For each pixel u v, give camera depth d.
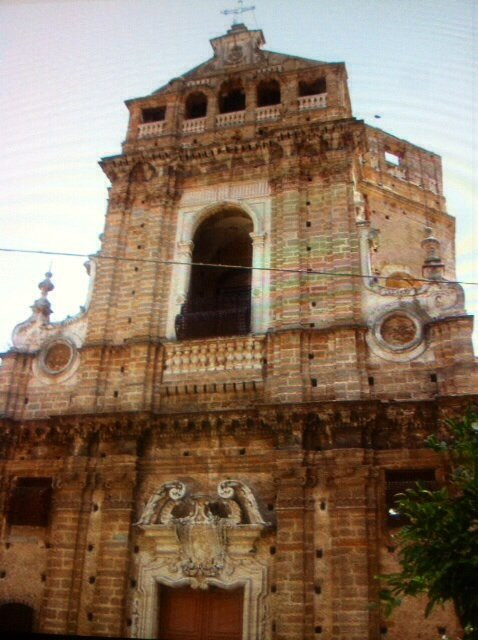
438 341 22.66
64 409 25.52
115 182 30.36
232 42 34.06
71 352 26.52
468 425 14.82
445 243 36.66
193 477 22.88
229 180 28.98
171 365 25.06
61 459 24.38
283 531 20.75
